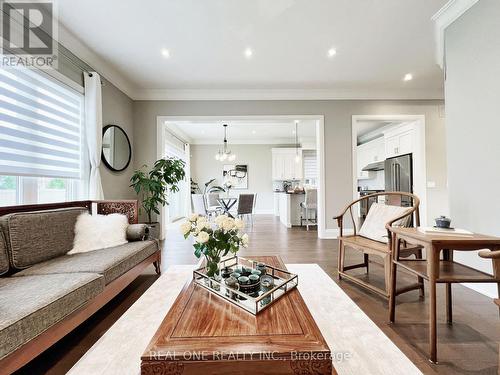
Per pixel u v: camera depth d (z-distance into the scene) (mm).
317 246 3479
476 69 1938
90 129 2756
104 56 2938
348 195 4105
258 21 2330
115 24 2344
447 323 1516
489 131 1849
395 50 2875
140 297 1884
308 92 4059
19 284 1261
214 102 4066
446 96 2229
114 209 2510
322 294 1911
